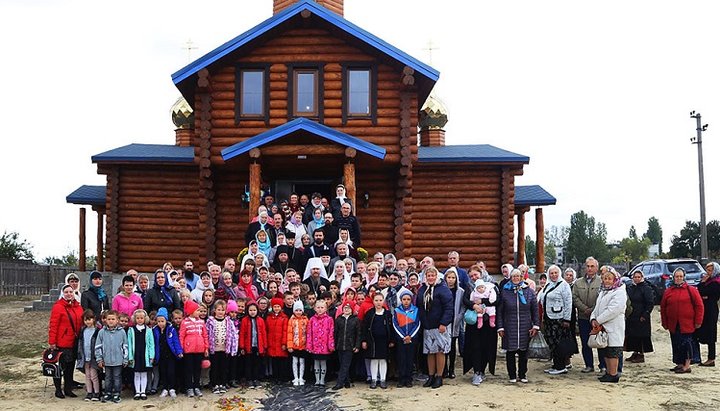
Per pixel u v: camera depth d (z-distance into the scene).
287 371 11.63
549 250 88.25
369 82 18.66
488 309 11.55
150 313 10.87
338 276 12.52
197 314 10.78
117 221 20.34
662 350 15.95
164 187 20.50
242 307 11.42
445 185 20.77
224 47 17.94
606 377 11.77
